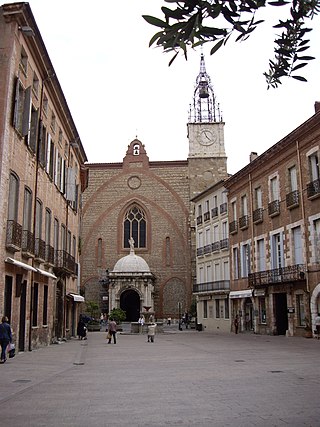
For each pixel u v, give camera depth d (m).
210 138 66.81
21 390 11.67
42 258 25.33
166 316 62.88
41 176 25.89
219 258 49.31
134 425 7.91
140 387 12.12
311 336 29.52
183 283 63.66
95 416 8.66
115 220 66.50
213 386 12.02
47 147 27.34
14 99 20.56
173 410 9.10
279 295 34.97
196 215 57.28
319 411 8.72
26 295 22.89
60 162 31.98
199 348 25.53
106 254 65.56
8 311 20.25
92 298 64.56
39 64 24.72
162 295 63.53
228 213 45.03
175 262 64.31
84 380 13.55
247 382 12.59
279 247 34.91
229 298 44.16
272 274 34.66
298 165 31.89
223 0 3.84
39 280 25.62
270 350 22.67
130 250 63.59
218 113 68.19
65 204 33.84
